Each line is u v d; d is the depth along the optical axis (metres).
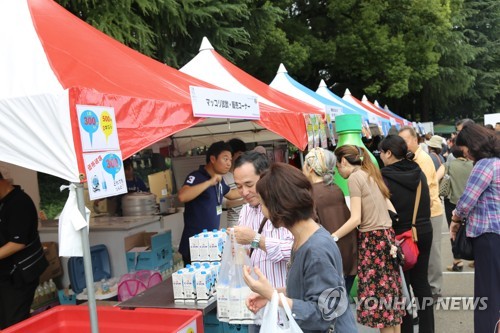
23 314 3.36
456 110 34.53
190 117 2.83
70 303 4.34
